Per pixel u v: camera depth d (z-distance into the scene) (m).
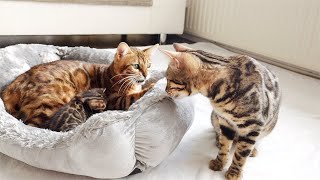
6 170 1.16
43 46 1.83
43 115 1.33
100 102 1.37
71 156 1.05
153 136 1.12
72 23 2.70
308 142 1.54
